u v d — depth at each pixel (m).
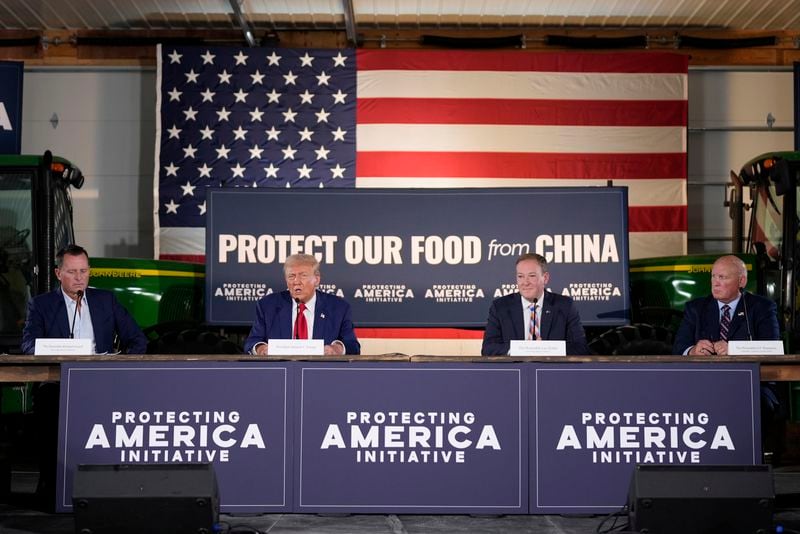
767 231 6.42
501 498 3.97
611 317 6.29
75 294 5.10
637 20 9.42
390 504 3.97
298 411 3.99
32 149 9.56
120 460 3.95
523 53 9.11
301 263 4.99
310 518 4.23
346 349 5.04
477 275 6.35
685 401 3.99
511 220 6.35
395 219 6.37
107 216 9.52
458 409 3.99
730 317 5.02
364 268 6.37
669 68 9.09
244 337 6.92
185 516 3.48
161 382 3.98
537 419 3.99
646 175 9.02
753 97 9.55
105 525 3.47
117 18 9.38
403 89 9.12
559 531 3.90
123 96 9.60
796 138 8.38
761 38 9.49
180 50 9.12
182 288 6.84
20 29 9.61
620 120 9.05
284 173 9.07
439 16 9.34
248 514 4.14
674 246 8.98
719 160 9.56
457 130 9.08
